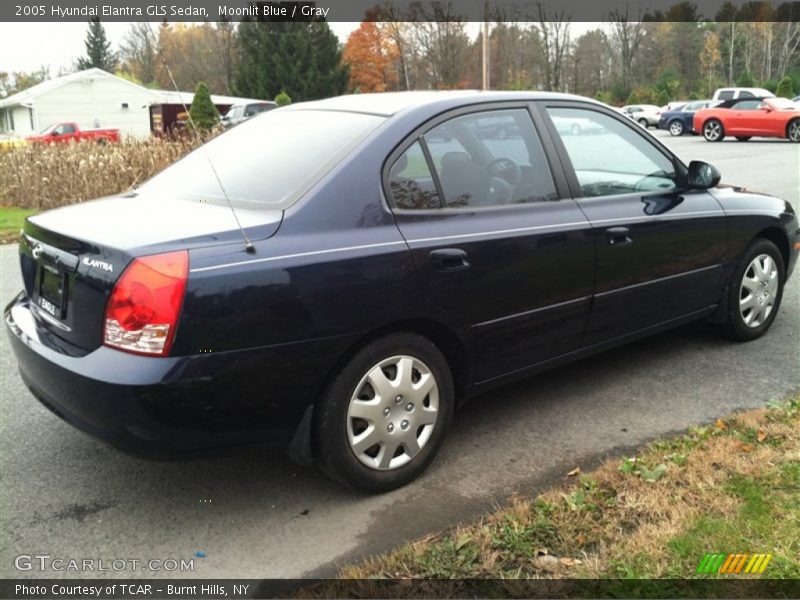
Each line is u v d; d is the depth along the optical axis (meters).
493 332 3.55
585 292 3.89
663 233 4.23
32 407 4.25
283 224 2.99
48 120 45.94
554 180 3.88
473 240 3.40
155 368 2.67
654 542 2.78
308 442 3.06
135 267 2.71
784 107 24.83
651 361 4.82
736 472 3.24
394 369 3.25
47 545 2.96
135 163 15.09
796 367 4.66
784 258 5.25
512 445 3.73
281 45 54.75
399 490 3.33
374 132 3.36
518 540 2.84
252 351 2.82
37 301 3.30
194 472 3.52
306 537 2.99
